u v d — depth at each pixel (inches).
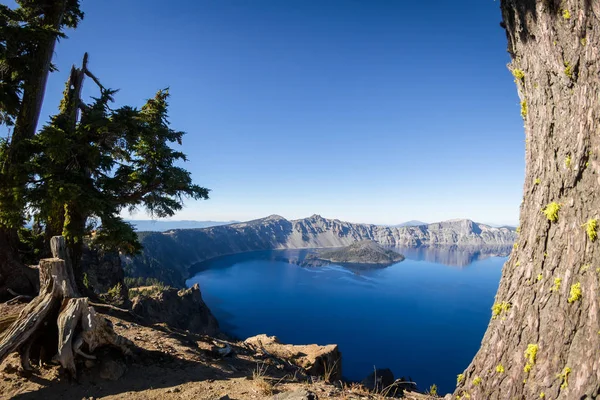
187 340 381.4
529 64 157.8
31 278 453.4
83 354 245.6
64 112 548.1
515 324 146.9
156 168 545.6
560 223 135.6
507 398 142.2
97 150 466.0
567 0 131.3
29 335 235.5
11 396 217.2
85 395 226.4
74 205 470.0
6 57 447.8
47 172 438.0
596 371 114.3
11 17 453.4
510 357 145.6
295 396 211.5
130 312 466.9
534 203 152.6
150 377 262.7
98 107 494.6
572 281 127.1
